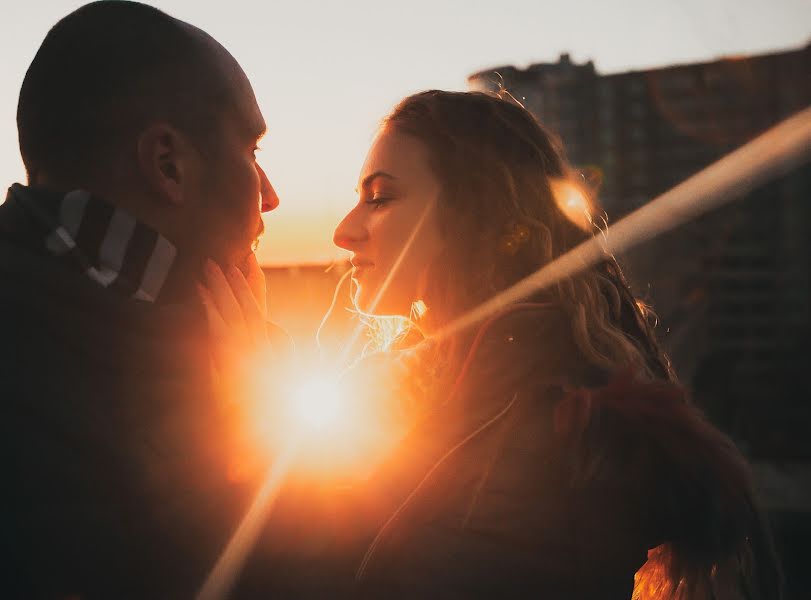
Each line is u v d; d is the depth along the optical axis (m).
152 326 0.99
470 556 0.99
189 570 0.98
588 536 1.01
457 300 1.25
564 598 0.99
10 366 0.95
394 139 1.28
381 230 1.27
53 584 0.93
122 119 1.04
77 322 0.96
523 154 1.30
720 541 1.04
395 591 1.00
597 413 1.03
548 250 1.24
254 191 1.14
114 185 1.04
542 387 1.08
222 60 1.13
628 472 1.02
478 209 1.25
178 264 1.07
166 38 1.07
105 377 0.97
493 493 1.02
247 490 1.04
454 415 1.10
